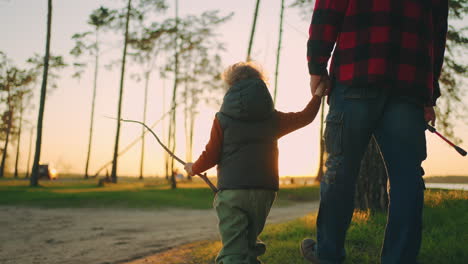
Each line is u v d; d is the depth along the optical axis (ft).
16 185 89.25
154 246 22.34
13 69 126.72
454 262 10.27
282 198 77.05
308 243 8.29
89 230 32.48
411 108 6.59
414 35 6.67
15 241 26.71
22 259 19.93
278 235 17.48
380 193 20.24
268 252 13.44
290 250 13.48
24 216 43.96
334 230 7.25
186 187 87.86
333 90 7.10
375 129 6.83
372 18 6.69
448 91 33.30
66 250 22.45
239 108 8.31
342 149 6.86
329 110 7.18
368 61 6.56
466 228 14.66
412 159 6.49
